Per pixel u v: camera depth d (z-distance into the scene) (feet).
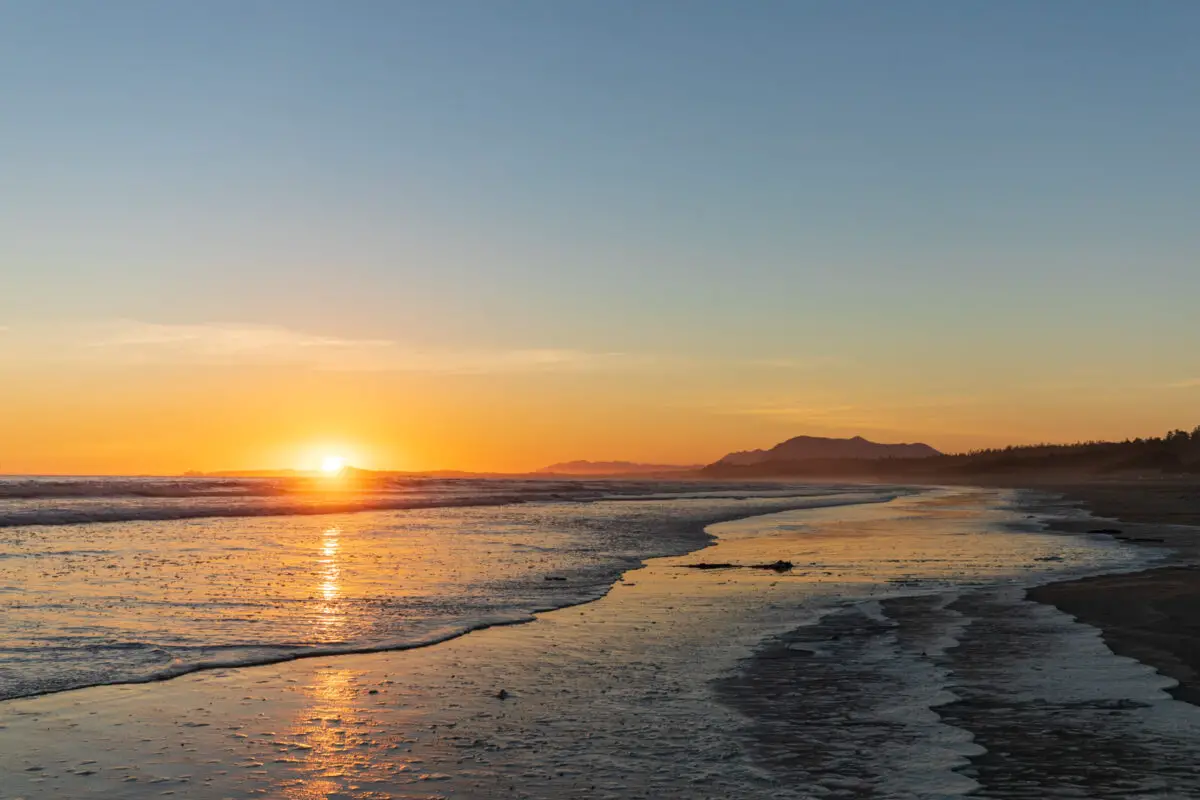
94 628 41.04
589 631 41.88
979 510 178.40
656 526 123.24
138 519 122.21
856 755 23.65
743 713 27.81
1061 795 20.62
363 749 24.53
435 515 144.46
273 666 34.45
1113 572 63.46
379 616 45.65
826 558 77.00
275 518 130.31
